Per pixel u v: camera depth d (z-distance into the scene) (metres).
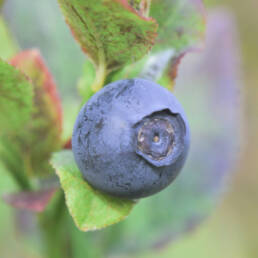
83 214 0.06
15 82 0.07
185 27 0.07
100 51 0.06
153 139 0.06
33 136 0.07
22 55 0.07
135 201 0.07
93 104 0.06
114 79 0.07
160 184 0.06
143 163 0.06
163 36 0.07
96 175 0.06
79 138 0.06
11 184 0.08
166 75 0.07
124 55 0.06
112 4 0.06
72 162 0.07
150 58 0.07
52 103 0.07
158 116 0.06
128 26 0.06
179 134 0.06
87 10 0.06
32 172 0.07
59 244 0.08
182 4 0.07
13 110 0.07
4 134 0.07
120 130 0.06
